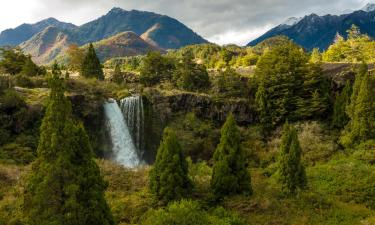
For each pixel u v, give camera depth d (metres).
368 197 30.58
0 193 23.81
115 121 47.34
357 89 43.50
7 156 33.66
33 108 39.09
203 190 28.86
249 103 52.00
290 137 31.64
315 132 46.38
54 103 15.47
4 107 37.31
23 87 46.44
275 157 44.03
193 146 47.34
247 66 84.06
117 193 27.31
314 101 48.88
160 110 50.91
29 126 38.69
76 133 15.59
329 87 51.47
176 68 61.88
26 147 35.94
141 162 49.28
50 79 15.88
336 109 47.09
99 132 45.19
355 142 42.09
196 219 20.84
